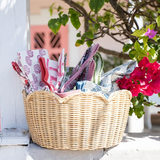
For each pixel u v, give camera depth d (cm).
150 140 100
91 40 127
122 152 89
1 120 103
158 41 102
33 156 86
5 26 103
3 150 90
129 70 90
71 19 104
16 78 103
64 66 94
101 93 78
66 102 76
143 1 113
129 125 148
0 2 102
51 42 370
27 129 104
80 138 78
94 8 87
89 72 90
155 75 88
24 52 92
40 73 92
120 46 355
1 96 103
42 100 79
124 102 85
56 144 80
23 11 103
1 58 102
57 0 347
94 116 77
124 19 129
